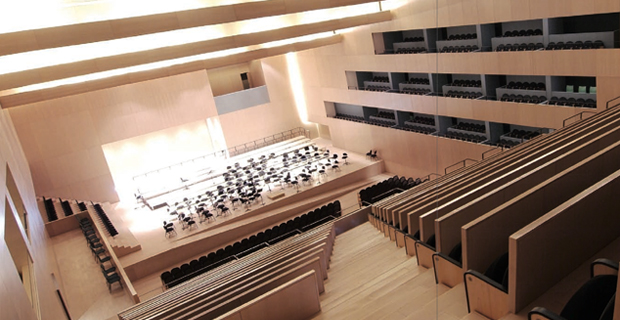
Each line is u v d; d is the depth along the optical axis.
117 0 12.02
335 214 17.11
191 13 12.45
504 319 3.22
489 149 16.00
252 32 15.98
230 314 5.35
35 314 5.91
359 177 21.34
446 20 16.12
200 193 21.47
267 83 26.28
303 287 5.83
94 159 21.50
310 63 24.91
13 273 5.36
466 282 3.82
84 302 12.20
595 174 4.40
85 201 21.48
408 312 4.66
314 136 28.36
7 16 10.93
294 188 20.45
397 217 8.59
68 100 20.52
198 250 17.22
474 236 3.94
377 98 21.16
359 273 7.59
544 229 3.21
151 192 22.47
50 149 20.47
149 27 11.95
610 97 11.91
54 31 10.87
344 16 17.97
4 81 12.05
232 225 18.11
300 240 11.55
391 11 18.50
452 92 17.50
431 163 19.14
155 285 15.36
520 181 5.04
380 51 20.31
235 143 25.81
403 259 7.45
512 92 15.19
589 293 2.77
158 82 22.53
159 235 18.09
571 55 12.56
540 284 3.31
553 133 10.01
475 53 15.59
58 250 16.02
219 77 27.31
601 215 3.63
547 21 13.54
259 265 9.17
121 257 16.64
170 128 24.53
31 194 13.95
